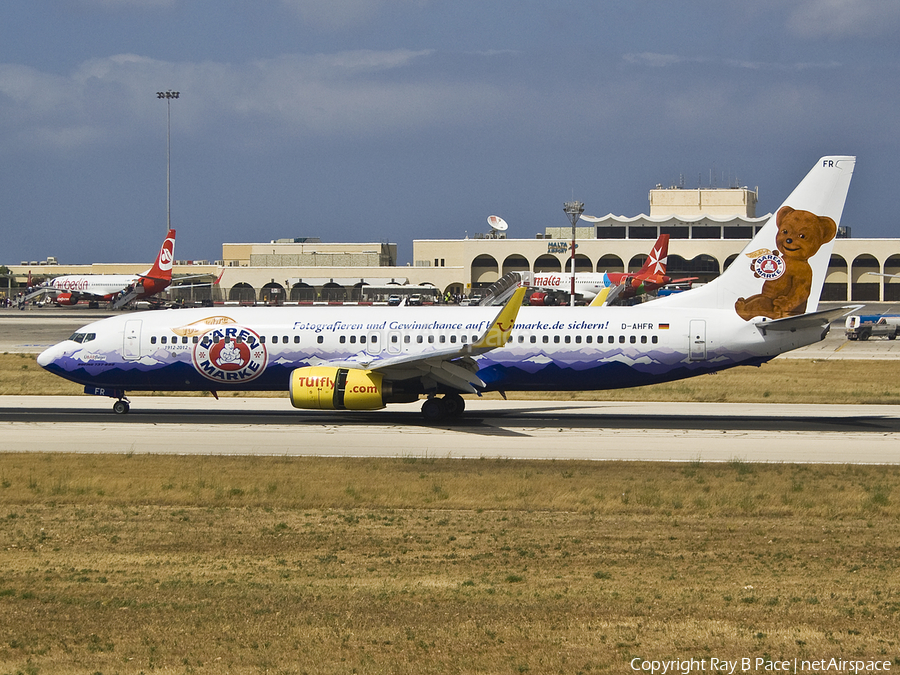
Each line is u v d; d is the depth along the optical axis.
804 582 71.62
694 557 79.69
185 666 53.69
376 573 74.19
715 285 166.62
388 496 104.44
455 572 74.62
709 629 59.84
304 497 104.06
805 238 162.62
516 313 150.00
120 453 132.62
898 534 88.44
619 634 59.00
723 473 119.56
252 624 60.78
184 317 175.12
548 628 60.09
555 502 101.69
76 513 96.25
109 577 72.69
